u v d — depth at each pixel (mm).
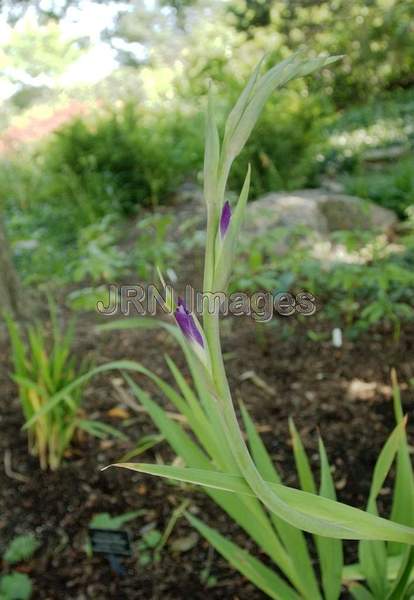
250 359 2949
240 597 1695
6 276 3443
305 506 868
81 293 2893
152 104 9727
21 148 8062
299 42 10180
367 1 9281
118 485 2160
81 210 5535
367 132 8750
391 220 5113
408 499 1295
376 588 1272
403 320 3139
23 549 1899
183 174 7012
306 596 1286
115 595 1742
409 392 2570
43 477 2219
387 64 10375
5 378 2912
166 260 4348
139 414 2564
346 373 2756
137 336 3268
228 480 888
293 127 6215
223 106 6258
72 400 2109
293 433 1445
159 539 1914
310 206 4766
